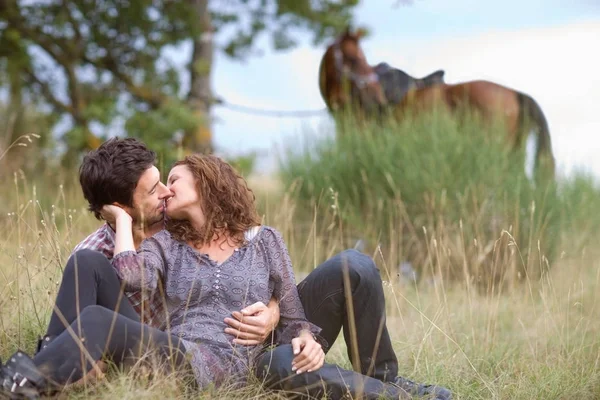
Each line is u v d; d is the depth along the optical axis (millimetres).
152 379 2668
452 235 5945
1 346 3242
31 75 11477
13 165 8211
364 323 2934
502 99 7434
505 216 5926
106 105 10562
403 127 7055
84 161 2977
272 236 3002
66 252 3602
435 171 6359
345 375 2791
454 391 3301
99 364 2660
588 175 7340
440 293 5074
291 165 6867
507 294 5074
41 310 3529
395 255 5793
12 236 4047
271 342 2996
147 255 2846
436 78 7719
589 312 4535
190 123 10219
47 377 2473
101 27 11453
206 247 2959
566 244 5957
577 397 3277
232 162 7984
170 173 3029
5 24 10977
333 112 7875
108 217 2963
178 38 11586
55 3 11234
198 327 2818
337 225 6359
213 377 2762
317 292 2957
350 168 6672
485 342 3928
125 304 2768
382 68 7828
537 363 3566
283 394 2801
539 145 7273
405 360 3670
